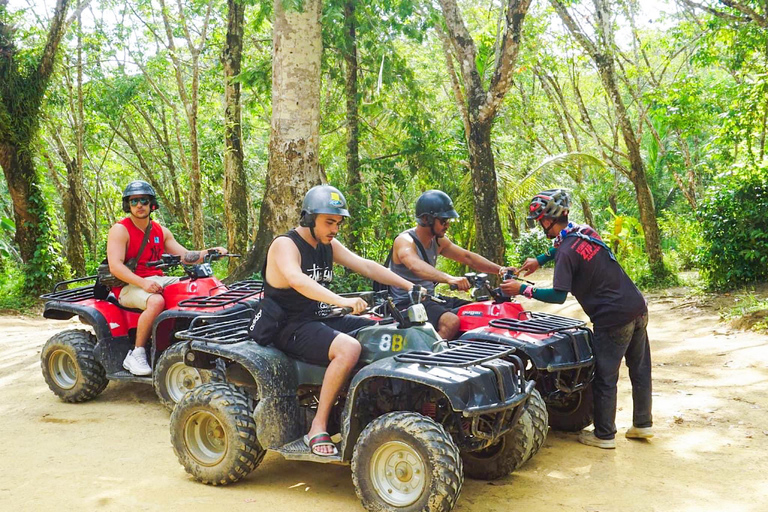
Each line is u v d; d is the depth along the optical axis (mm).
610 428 5242
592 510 4082
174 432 4496
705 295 13484
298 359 4453
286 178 10859
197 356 4770
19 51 16312
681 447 5277
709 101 18422
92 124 25562
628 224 20969
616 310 5098
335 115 16453
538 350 4809
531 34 20250
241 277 10984
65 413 6129
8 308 14430
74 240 21094
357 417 4293
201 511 3971
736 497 4285
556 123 30141
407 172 16344
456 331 5246
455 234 15297
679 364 8156
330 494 4297
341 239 14945
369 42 13945
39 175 16578
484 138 11555
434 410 4434
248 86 14570
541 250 26375
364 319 4543
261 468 4789
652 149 25047
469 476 4680
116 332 6402
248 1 11109
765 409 6184
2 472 4613
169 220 38531
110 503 4074
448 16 11703
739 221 13188
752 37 15414
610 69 17375
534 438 4574
